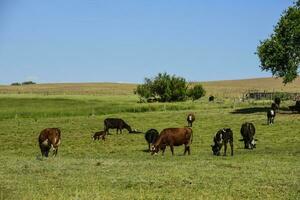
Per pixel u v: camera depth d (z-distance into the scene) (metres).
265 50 72.62
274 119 61.19
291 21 71.88
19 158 32.12
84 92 161.88
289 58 71.62
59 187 20.58
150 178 22.56
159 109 82.94
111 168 25.92
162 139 34.44
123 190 20.08
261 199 18.56
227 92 159.00
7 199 18.27
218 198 18.59
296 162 28.67
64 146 45.19
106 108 82.38
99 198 18.34
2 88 184.75
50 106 92.38
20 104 98.62
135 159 31.47
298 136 47.53
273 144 42.94
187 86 115.94
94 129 58.16
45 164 27.56
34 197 18.52
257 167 26.08
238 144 43.00
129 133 54.28
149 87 113.56
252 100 100.50
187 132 34.81
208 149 39.88
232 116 66.69
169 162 28.83
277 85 189.25
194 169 25.31
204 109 80.31
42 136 33.31
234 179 22.41
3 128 59.34
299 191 19.98
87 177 22.98
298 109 70.12
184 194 19.27
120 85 199.62
